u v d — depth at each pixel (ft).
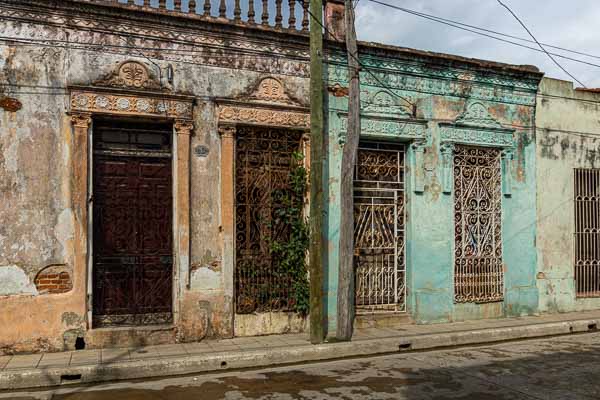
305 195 31.09
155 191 28.55
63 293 26.03
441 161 34.99
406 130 33.76
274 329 30.07
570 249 39.40
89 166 26.76
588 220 40.37
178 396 21.02
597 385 22.39
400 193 34.60
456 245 35.55
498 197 37.01
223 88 29.32
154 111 27.66
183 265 28.02
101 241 27.43
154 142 28.66
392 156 34.58
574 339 32.42
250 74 29.91
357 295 33.04
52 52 26.14
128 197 28.04
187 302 28.07
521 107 37.78
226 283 28.94
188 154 28.40
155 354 25.35
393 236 34.30
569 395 21.03
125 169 28.07
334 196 31.71
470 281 35.70
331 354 27.25
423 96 34.50
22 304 25.34
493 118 36.65
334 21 32.24
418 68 34.24
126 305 27.73
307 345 27.37
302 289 30.53
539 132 38.47
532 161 38.04
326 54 31.76
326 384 22.62
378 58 33.06
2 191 25.25
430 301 34.12
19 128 25.57
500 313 36.47
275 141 30.89
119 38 27.22
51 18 26.11
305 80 31.30
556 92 39.34
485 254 36.32
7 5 25.43
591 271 40.27
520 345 30.66
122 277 27.73
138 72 27.55
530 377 23.58
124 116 27.25
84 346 26.27
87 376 22.86
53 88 26.12
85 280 26.37
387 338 29.22
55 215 26.02
